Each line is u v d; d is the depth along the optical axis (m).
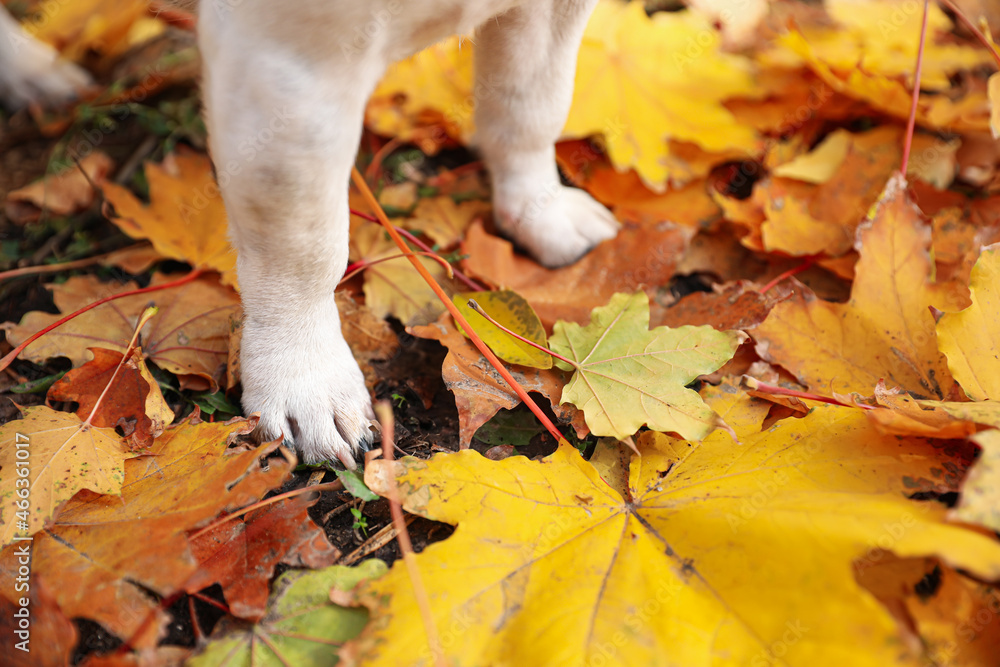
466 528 0.38
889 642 0.33
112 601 0.36
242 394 0.42
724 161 0.54
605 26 0.55
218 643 0.36
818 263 0.48
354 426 0.42
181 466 0.39
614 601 0.36
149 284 0.49
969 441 0.38
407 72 0.56
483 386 0.42
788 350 0.43
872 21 0.60
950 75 0.58
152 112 0.58
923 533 0.35
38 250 0.52
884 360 0.42
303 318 0.41
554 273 0.48
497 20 0.43
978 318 0.40
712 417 0.39
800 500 0.37
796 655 0.34
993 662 0.35
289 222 0.38
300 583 0.37
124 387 0.42
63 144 0.57
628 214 0.51
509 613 0.36
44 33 0.63
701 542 0.37
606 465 0.41
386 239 0.49
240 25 0.36
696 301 0.45
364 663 0.35
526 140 0.47
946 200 0.51
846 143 0.54
